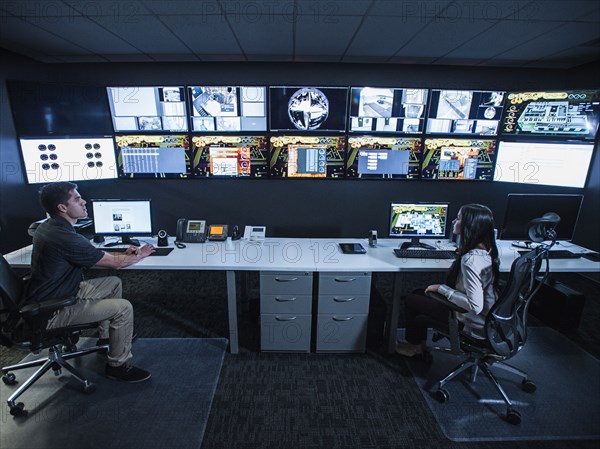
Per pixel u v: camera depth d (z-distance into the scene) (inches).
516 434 66.2
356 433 66.3
